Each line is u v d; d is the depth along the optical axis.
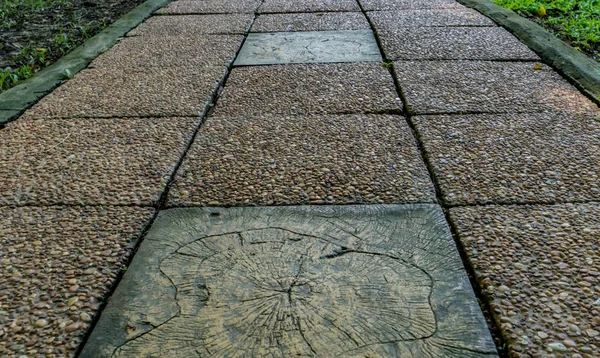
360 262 1.63
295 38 4.16
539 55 3.58
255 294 1.51
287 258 1.65
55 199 2.01
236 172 2.17
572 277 1.54
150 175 2.16
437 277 1.56
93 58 3.82
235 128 2.60
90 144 2.46
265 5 5.39
